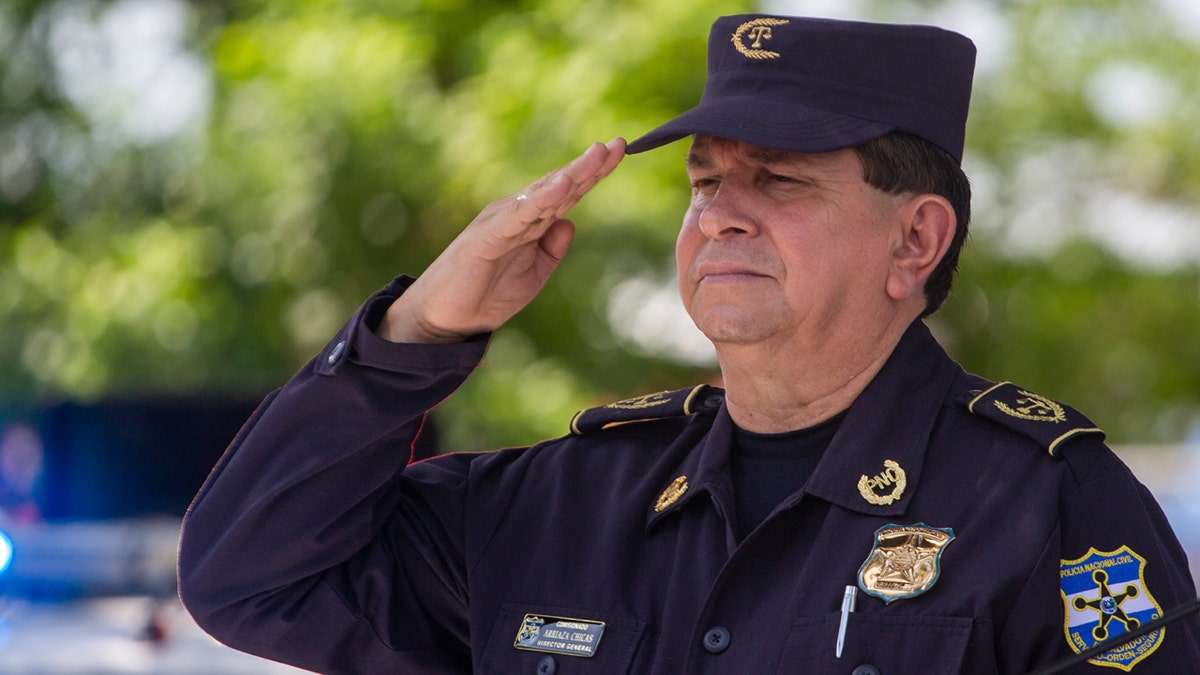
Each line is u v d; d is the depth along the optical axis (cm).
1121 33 3200
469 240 841
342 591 875
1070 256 3100
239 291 2834
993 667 716
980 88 3098
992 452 773
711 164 812
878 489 770
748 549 780
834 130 779
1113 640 687
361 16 2677
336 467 854
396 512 906
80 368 2825
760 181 795
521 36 2570
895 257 809
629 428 906
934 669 712
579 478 888
